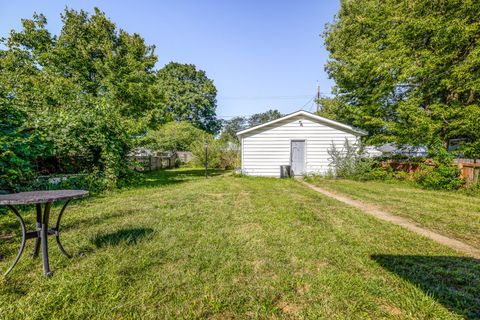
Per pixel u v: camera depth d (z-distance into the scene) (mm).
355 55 12438
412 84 9633
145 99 11609
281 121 11773
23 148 5195
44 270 2115
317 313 1653
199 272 2203
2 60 10516
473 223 3916
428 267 2320
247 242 2922
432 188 7742
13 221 3861
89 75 11414
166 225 3605
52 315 1617
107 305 1718
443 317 1614
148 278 2088
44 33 11312
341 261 2432
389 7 10820
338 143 11586
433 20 8328
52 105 8414
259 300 1793
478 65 7730
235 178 10984
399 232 3332
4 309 1665
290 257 2521
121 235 3150
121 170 7793
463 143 8328
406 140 9250
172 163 21750
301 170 11789
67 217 4066
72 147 6473
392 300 1797
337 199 5953
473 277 2137
